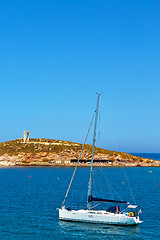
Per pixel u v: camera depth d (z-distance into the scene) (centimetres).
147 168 19762
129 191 8638
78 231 4256
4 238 3934
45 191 8450
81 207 6000
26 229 4344
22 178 12550
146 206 6156
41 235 4078
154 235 4122
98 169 18538
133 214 4688
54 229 4347
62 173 15362
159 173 15838
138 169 18812
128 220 4503
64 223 4653
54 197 7256
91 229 4350
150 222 4791
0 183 10638
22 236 4025
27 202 6488
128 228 4431
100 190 8869
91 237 4016
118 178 12962
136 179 12506
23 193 7981
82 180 12056
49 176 13625
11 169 17775
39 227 4441
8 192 8181
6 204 6216
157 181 11688
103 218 4584
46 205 6134
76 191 8544
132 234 4156
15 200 6750
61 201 6650
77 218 4712
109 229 4369
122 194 8019
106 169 18575
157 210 5728
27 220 4828
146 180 12075
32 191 8431
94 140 5009
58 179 12256
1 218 4953
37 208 5797
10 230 4291
